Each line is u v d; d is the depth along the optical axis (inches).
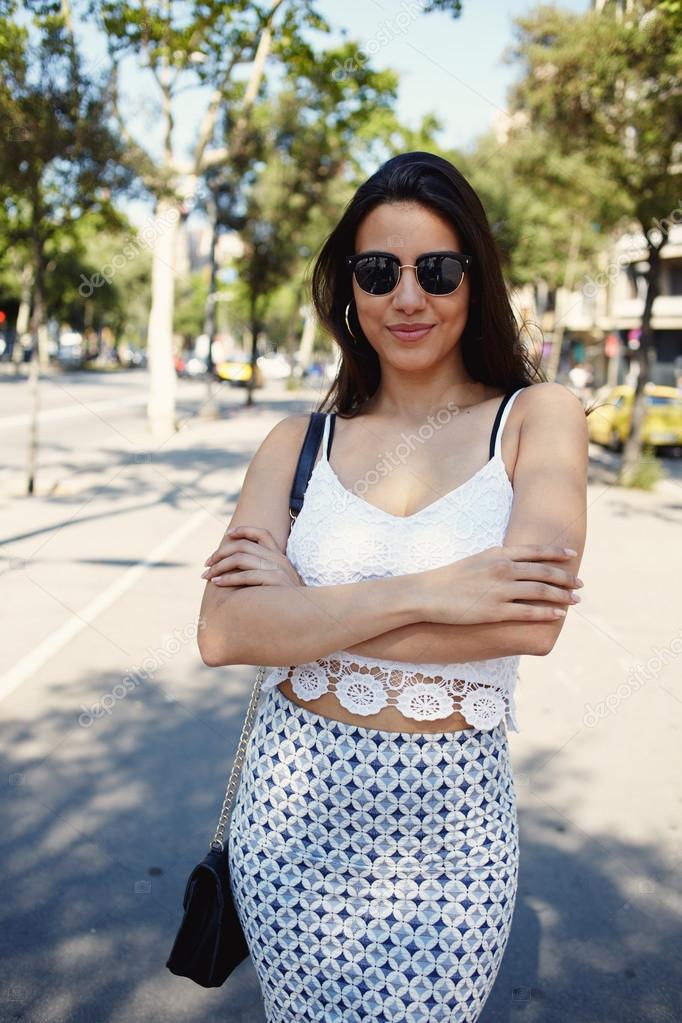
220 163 751.7
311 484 64.8
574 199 598.9
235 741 177.0
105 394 1263.5
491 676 59.5
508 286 67.0
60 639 235.1
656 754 173.8
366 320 64.2
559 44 515.8
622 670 221.5
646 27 493.7
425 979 57.8
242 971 116.0
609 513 493.0
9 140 406.3
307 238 1097.4
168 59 495.5
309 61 605.0
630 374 1498.5
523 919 124.7
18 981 110.7
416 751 58.5
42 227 448.8
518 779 163.0
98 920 122.2
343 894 58.9
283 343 2245.3
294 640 58.1
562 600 56.2
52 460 595.2
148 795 154.9
